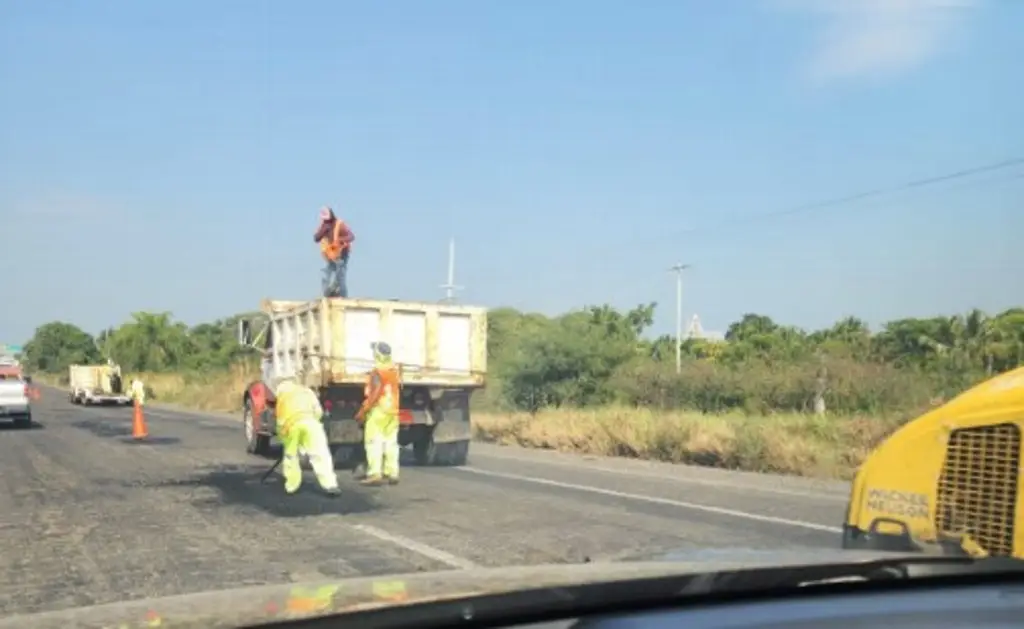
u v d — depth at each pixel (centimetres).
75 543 934
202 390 5159
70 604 696
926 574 316
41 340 13325
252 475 1522
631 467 1717
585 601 281
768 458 1677
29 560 855
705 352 5094
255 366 4644
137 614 275
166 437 2411
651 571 320
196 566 822
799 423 2011
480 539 935
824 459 1638
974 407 432
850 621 265
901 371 2644
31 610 680
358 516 1090
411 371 1689
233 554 873
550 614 275
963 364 2997
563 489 1352
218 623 257
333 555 862
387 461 1420
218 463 1722
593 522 1040
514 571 335
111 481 1444
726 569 314
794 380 2695
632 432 2000
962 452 432
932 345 3650
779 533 964
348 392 1659
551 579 308
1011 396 420
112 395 4900
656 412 2469
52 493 1307
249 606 277
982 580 321
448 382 1717
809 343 4597
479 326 1741
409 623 263
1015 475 409
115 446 2120
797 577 304
